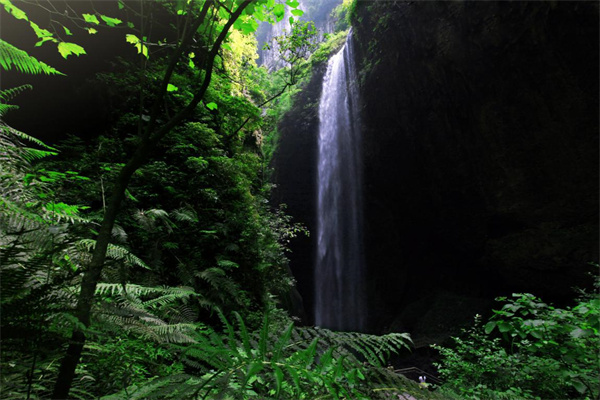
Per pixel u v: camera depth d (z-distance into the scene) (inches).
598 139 490.3
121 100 235.8
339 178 832.3
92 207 153.0
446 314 650.8
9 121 197.9
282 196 886.4
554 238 581.6
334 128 841.5
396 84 650.8
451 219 710.5
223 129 327.9
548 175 553.9
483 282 720.3
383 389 33.6
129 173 33.9
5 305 23.4
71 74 222.4
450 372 168.7
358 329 799.7
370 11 655.8
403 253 797.2
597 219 538.0
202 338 32.5
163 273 159.2
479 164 621.0
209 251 224.8
